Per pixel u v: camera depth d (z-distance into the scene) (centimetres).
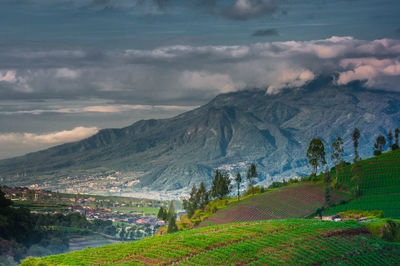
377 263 11194
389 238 13012
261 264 10062
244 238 11700
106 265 9300
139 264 9456
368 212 17112
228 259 10144
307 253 10950
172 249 10594
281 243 11494
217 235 11919
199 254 10319
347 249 11594
